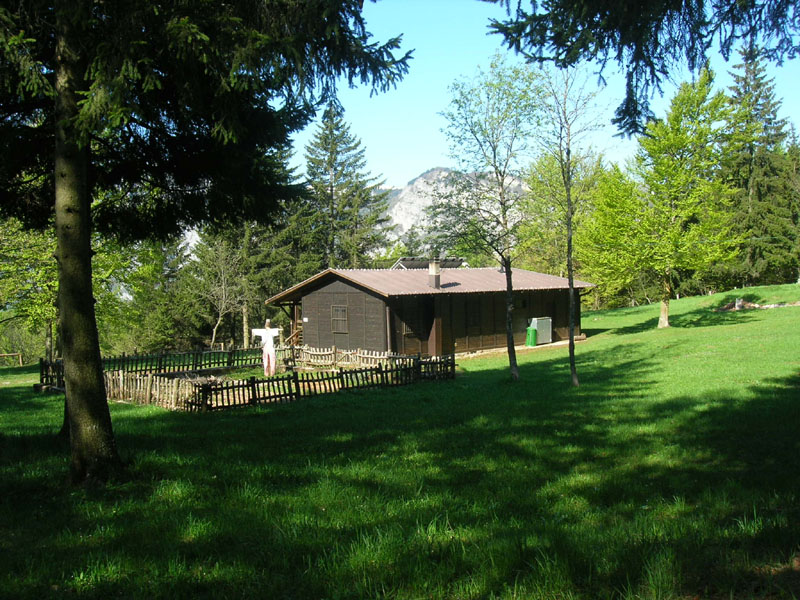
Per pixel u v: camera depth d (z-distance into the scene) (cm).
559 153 1717
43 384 2056
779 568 435
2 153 861
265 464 805
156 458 823
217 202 1088
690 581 421
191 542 525
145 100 894
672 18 608
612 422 1097
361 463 812
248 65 661
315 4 672
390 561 473
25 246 3011
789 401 1185
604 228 3381
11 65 744
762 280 5716
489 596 413
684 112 3106
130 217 1114
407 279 3186
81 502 648
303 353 2630
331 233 6184
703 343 2689
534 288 3431
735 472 719
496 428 1070
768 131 5112
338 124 6350
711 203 3216
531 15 634
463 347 3228
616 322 4503
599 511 597
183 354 2411
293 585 439
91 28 697
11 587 439
